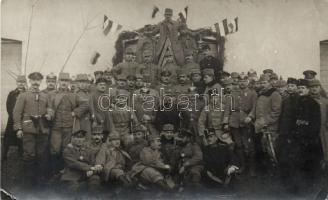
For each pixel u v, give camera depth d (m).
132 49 22.02
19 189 21.95
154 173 21.66
